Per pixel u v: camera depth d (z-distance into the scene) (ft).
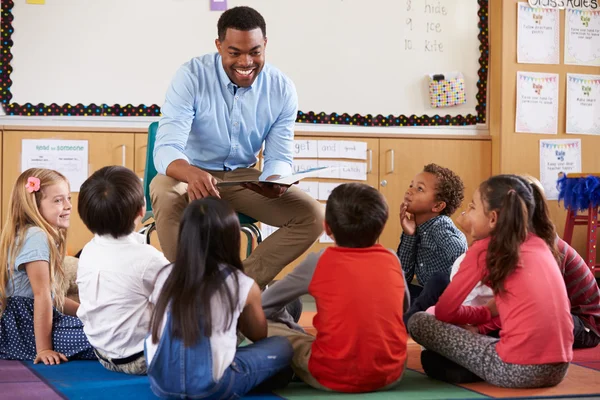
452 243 8.32
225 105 7.91
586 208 12.27
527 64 13.32
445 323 5.97
